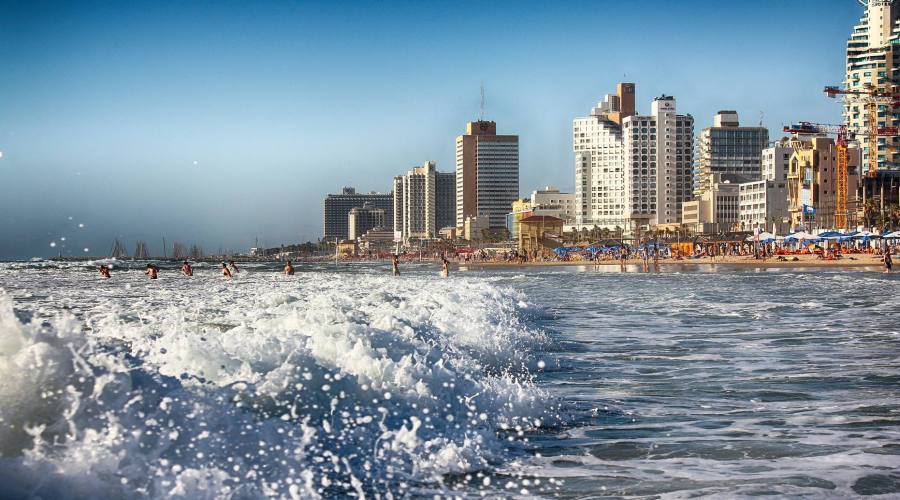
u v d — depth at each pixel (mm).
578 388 13547
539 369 15750
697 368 15922
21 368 6441
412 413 9445
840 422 10867
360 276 76812
